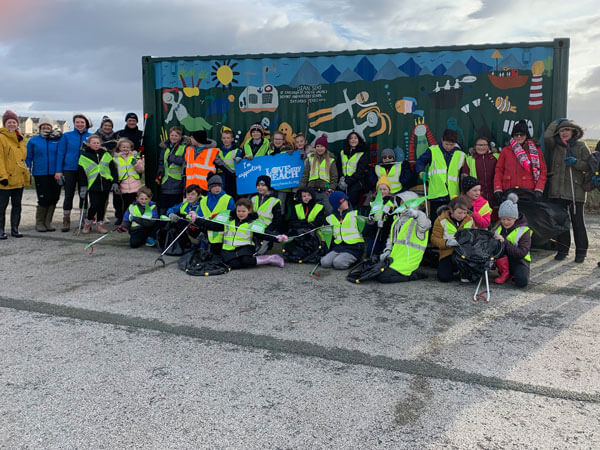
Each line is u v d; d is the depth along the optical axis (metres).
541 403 2.64
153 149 7.96
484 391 2.78
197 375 2.96
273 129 7.45
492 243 4.75
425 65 6.81
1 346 3.38
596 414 2.53
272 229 6.03
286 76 7.32
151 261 6.07
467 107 6.73
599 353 3.30
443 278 5.16
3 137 7.12
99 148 7.60
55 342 3.46
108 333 3.65
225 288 4.89
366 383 2.87
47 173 7.79
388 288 4.94
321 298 4.57
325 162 6.73
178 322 3.89
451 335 3.63
